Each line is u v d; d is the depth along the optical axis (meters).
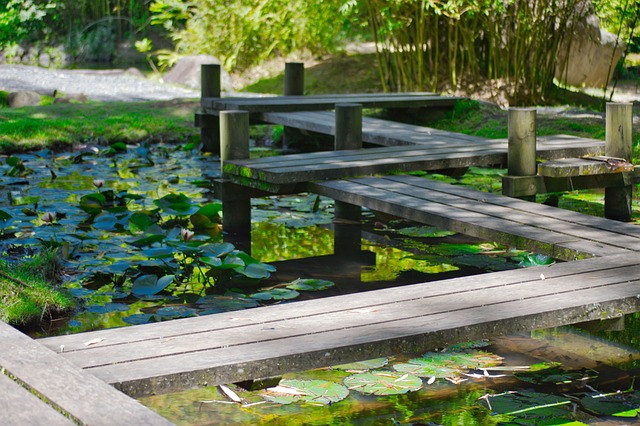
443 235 5.80
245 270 4.61
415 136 7.35
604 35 11.80
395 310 3.34
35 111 10.24
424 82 10.43
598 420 3.08
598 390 3.34
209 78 9.23
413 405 3.22
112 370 2.77
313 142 9.31
